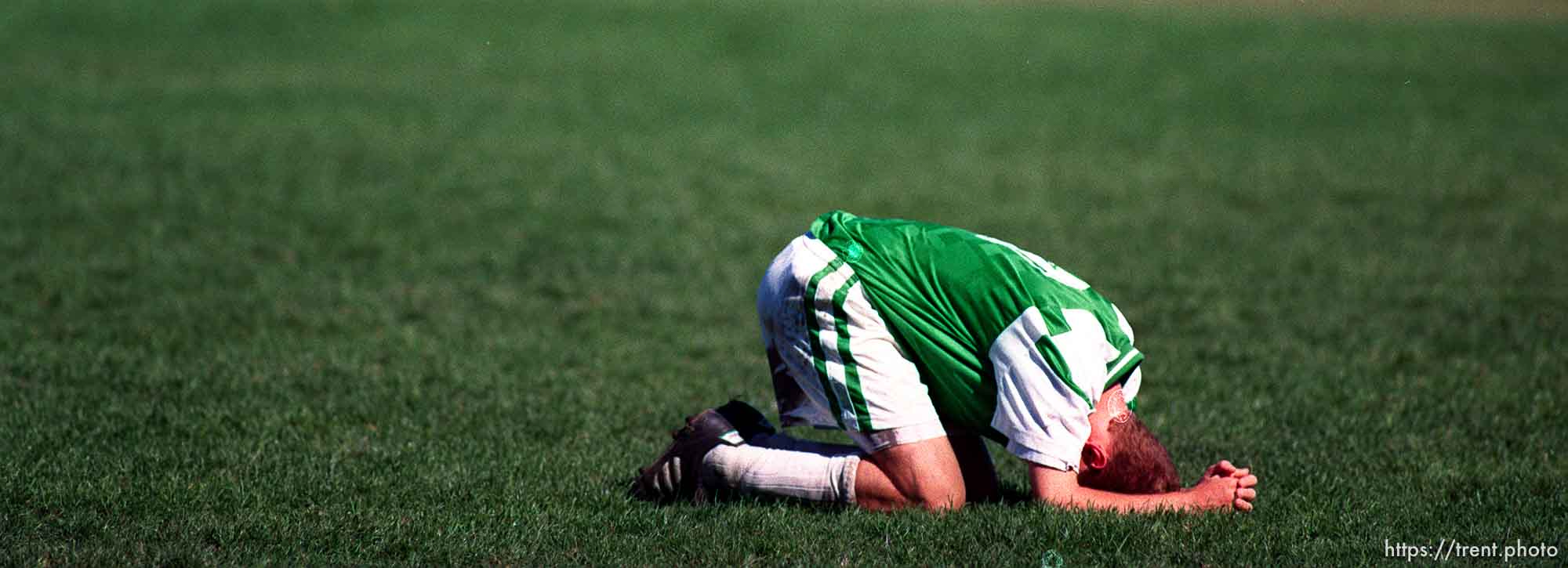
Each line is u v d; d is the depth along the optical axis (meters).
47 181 39.75
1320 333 25.66
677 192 43.56
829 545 13.24
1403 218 39.66
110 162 43.56
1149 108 64.75
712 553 13.05
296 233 34.34
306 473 15.71
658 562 12.97
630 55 77.25
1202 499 13.98
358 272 30.36
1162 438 18.28
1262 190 44.81
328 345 23.50
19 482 14.80
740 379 22.36
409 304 27.36
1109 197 44.06
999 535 13.34
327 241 33.62
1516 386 21.28
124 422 17.89
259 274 29.34
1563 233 37.16
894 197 43.88
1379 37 86.88
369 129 53.81
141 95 59.34
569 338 25.12
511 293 28.91
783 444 14.91
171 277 28.52
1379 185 45.47
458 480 15.59
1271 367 22.92
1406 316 27.09
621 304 28.25
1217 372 22.55
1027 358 13.59
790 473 14.41
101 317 24.86
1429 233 37.31
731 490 14.70
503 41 79.25
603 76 71.06
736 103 65.06
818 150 53.53
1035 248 35.38
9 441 16.66
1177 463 17.17
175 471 15.64
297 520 13.88
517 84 67.81
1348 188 44.94
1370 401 20.34
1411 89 69.69
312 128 53.47
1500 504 14.95
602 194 42.66
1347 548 13.25
